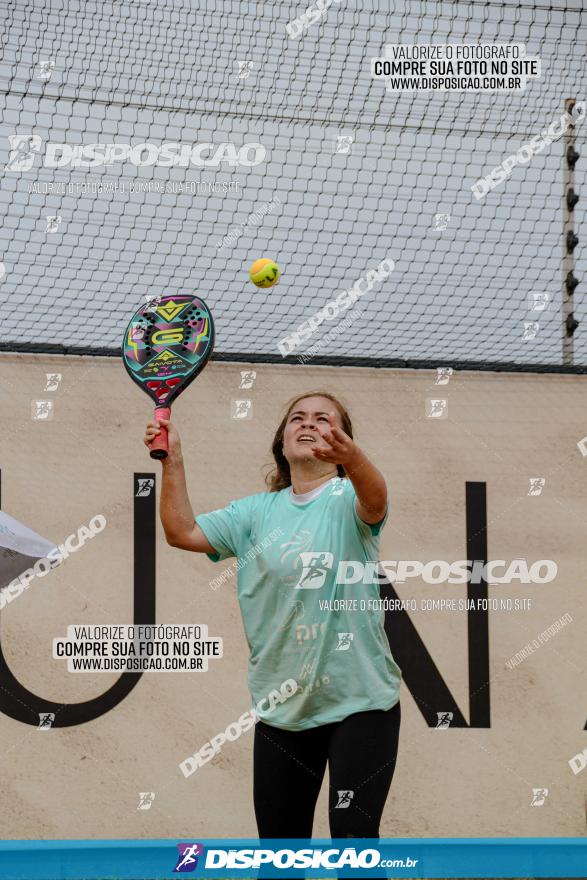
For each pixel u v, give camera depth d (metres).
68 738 16.05
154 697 16.28
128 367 11.52
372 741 9.85
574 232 16.98
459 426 17.06
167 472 10.90
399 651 16.55
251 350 16.88
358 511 10.23
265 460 16.81
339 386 16.97
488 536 16.91
